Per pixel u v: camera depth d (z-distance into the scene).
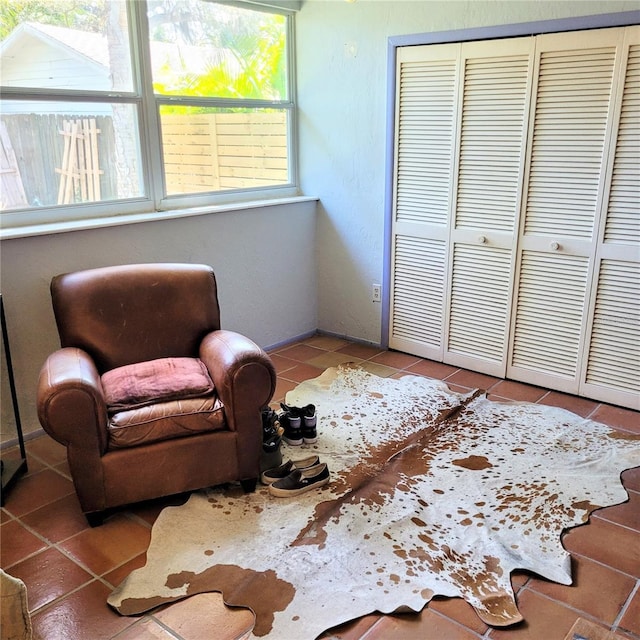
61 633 1.72
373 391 3.30
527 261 3.21
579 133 2.89
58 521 2.23
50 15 2.72
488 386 3.38
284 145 4.00
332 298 4.16
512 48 2.98
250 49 3.63
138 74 3.08
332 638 1.70
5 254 2.59
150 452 2.17
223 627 1.74
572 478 2.46
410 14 3.29
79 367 2.15
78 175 2.96
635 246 2.85
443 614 1.78
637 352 2.97
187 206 3.44
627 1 2.61
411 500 2.32
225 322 3.65
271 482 2.41
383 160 3.64
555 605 1.82
